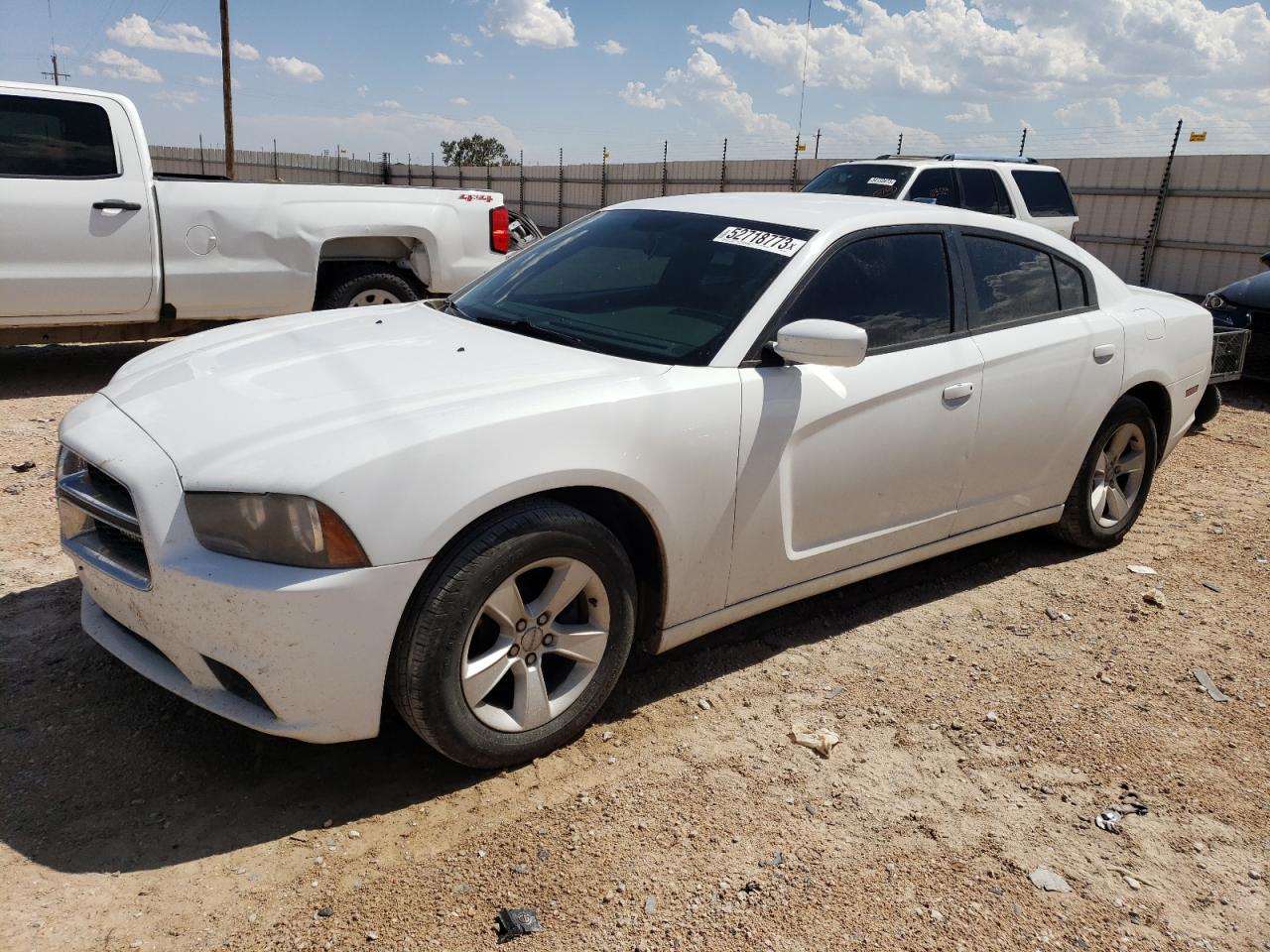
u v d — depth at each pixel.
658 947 2.18
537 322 3.41
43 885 2.26
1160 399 4.78
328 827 2.53
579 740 2.98
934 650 3.71
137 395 2.89
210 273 7.00
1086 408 4.25
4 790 2.58
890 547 3.69
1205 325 4.99
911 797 2.80
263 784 2.69
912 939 2.27
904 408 3.48
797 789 2.80
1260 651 3.84
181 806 2.58
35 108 6.30
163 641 2.49
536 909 2.27
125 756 2.77
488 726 2.67
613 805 2.67
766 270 3.33
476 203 8.06
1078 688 3.48
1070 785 2.91
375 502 2.36
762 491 3.14
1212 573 4.61
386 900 2.28
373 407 2.60
